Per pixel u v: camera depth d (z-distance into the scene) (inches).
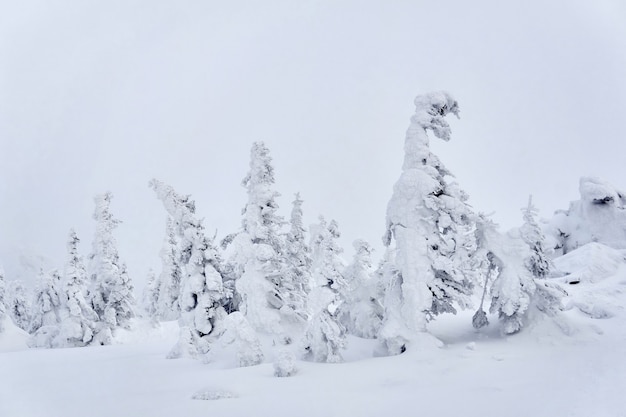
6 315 1802.4
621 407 378.6
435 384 526.9
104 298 1716.3
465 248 820.6
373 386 541.3
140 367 851.4
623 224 1439.5
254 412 445.4
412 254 815.1
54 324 1888.5
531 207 813.2
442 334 864.9
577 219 1556.3
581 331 740.7
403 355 732.7
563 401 409.4
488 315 967.6
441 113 899.4
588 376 490.0
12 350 1652.3
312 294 781.3
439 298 801.6
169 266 2039.9
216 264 1135.6
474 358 656.4
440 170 872.9
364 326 981.2
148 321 1770.4
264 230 1043.3
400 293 836.6
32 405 552.1
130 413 471.5
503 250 802.2
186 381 658.8
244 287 1019.9
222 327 1079.6
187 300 1096.2
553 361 591.8
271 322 973.8
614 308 866.8
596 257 1199.6
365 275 1023.6
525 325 776.3
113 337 1616.6
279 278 1050.1
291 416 426.0
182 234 1145.4
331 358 745.6
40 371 842.8
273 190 1083.3
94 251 1724.9
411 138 876.0
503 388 476.7
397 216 855.7
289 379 613.3
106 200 1755.7
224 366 802.2
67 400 566.3
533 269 810.2
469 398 448.1
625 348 626.2
